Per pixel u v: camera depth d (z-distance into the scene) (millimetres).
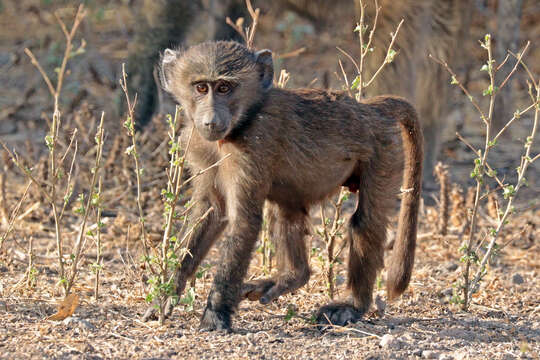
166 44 17453
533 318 10078
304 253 10289
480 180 10203
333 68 25062
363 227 9781
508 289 11461
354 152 9859
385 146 10086
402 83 15258
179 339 8586
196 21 18031
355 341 8773
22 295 10039
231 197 9336
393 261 10086
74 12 25859
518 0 21594
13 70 24750
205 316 9016
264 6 18766
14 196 15383
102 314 9453
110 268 11672
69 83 22531
